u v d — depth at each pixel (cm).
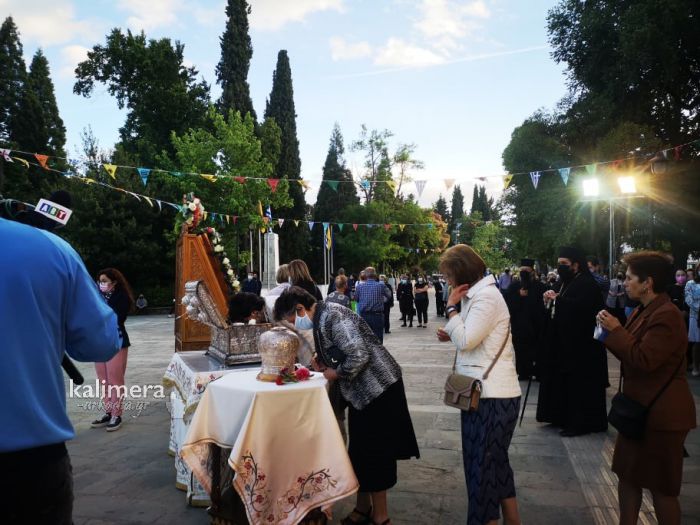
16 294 152
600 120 2058
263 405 286
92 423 570
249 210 2636
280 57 4034
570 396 528
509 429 291
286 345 310
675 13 1702
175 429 416
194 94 3319
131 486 404
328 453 294
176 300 637
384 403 323
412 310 1639
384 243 4281
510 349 297
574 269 549
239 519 310
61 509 163
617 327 273
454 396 286
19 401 149
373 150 4431
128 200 2662
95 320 172
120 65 3178
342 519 348
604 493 384
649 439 267
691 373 858
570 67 2305
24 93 3056
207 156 2544
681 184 1798
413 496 382
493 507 285
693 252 2231
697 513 347
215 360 408
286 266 571
